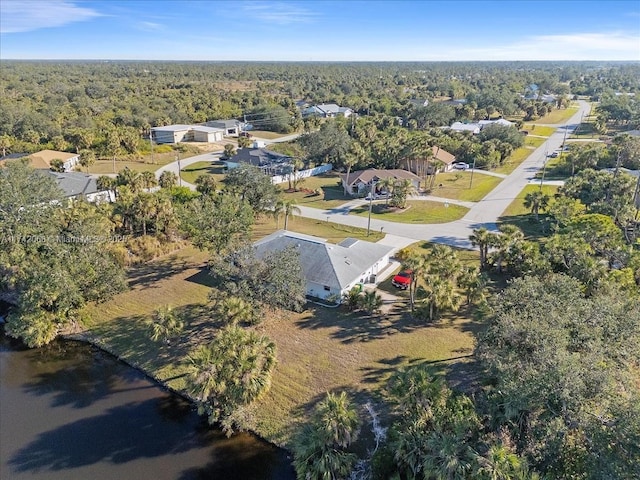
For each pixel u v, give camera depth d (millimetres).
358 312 40062
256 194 59000
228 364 27375
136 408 30234
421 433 22250
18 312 38688
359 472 24094
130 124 129000
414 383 23797
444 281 37594
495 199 74562
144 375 33469
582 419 19750
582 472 19500
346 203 74000
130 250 51219
